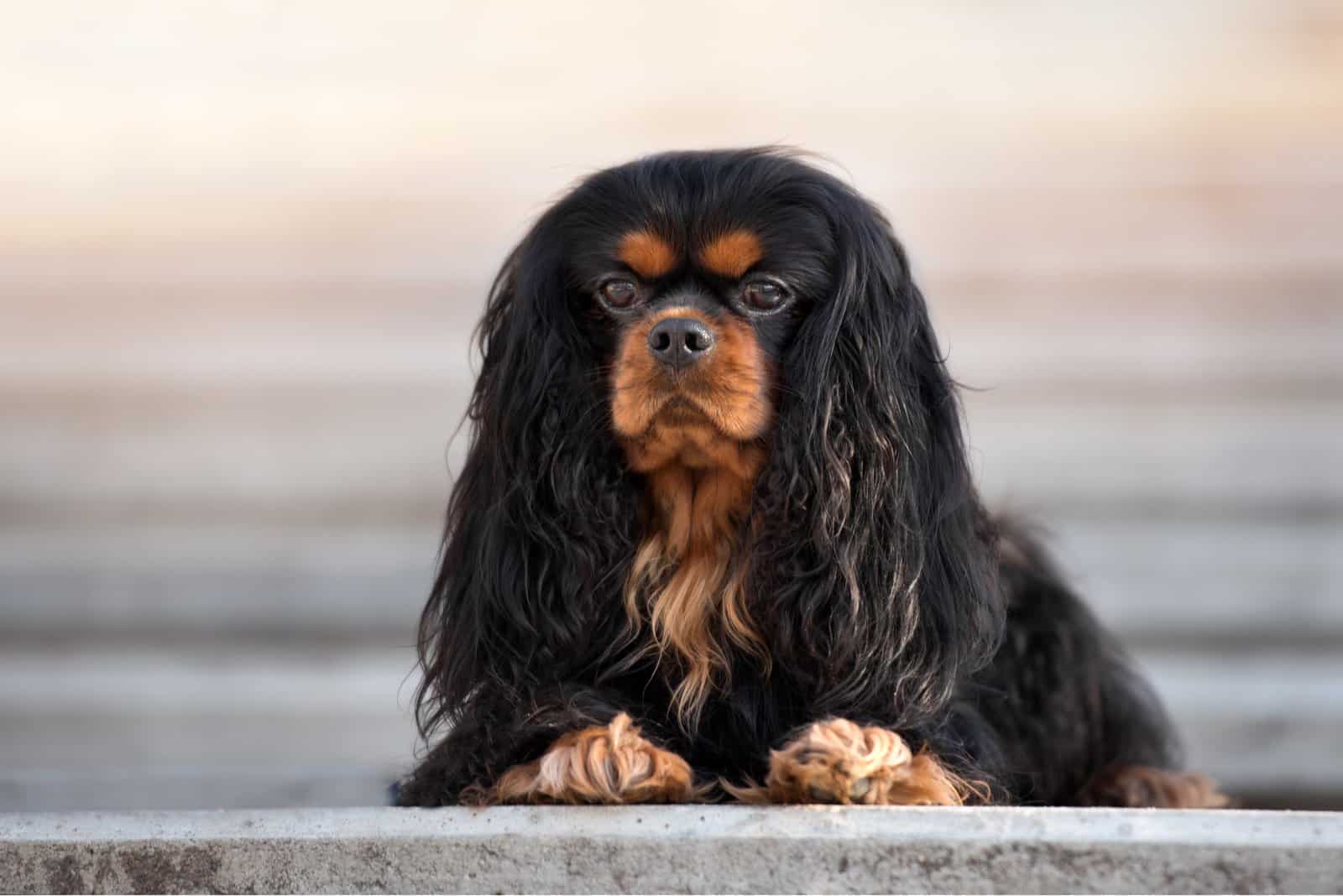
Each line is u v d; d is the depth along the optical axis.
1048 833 4.46
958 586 5.80
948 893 4.48
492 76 10.07
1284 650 9.47
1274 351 9.65
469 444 6.21
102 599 9.90
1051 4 9.88
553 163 10.02
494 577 5.73
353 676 9.80
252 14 10.13
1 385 10.04
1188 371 9.69
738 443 5.70
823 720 5.35
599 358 5.84
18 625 9.89
